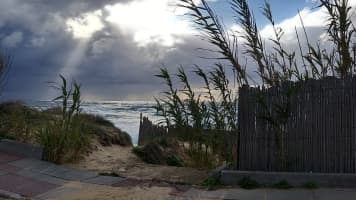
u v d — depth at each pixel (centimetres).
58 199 728
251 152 792
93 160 1031
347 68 775
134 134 1939
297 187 727
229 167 815
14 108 1236
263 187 741
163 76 927
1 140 1051
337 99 745
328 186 720
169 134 1088
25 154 998
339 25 778
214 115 891
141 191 755
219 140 891
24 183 817
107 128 1402
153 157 1145
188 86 924
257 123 791
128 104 5541
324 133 750
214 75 841
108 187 790
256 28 845
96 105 5081
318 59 780
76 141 998
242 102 802
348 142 736
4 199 734
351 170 734
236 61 802
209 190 745
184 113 935
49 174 878
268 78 789
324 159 749
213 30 790
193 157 946
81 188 787
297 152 765
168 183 804
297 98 768
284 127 773
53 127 997
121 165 992
